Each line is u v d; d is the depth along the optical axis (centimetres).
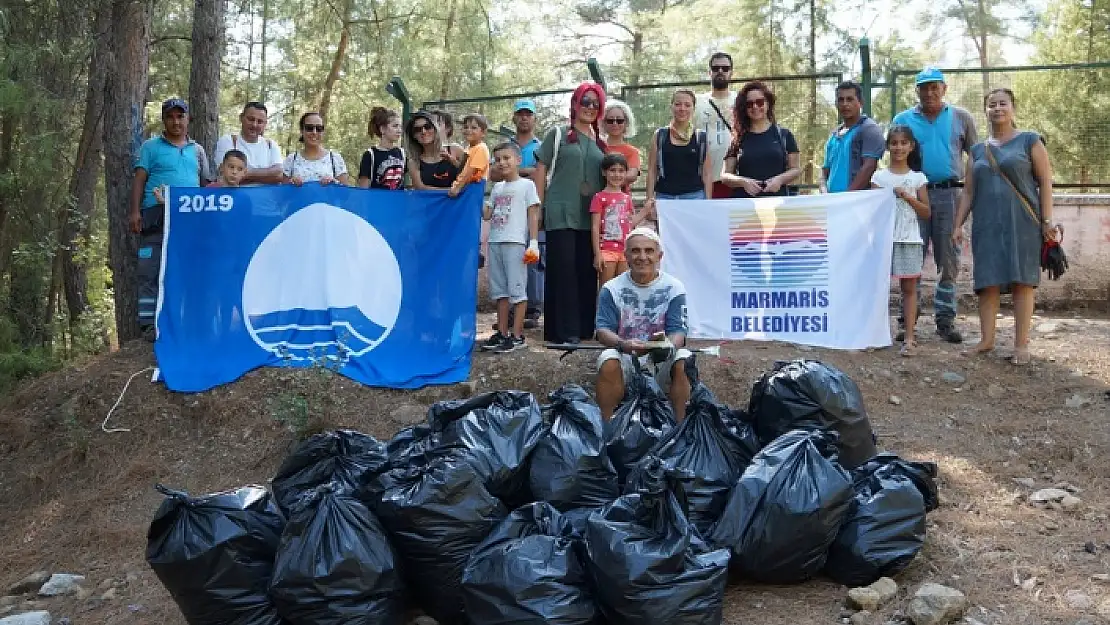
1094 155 1095
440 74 1936
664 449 528
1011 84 1117
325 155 846
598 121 847
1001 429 670
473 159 792
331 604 444
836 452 512
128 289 879
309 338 774
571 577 441
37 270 1266
